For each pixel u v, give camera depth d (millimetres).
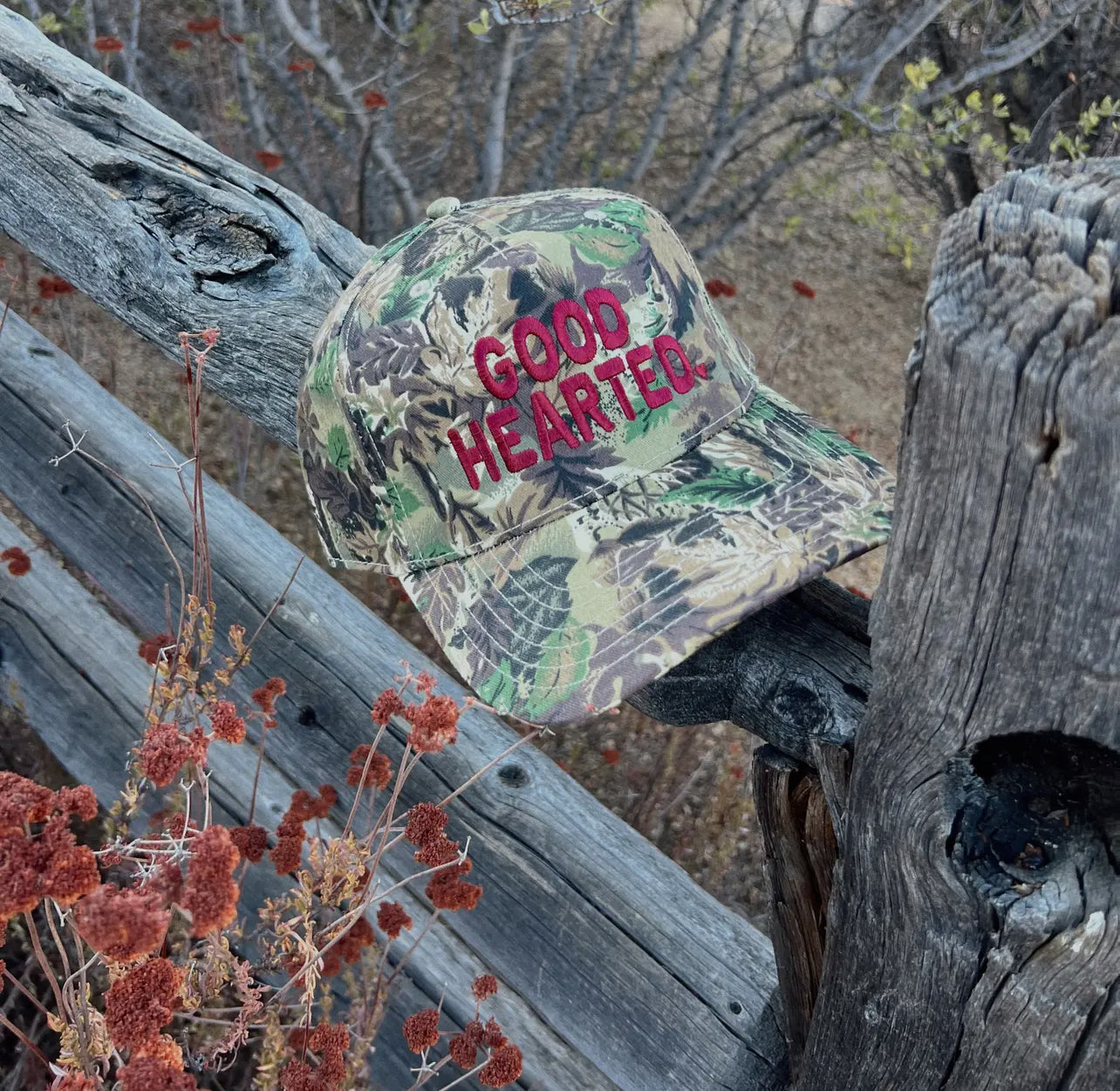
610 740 3115
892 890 981
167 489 2193
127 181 2090
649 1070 1483
